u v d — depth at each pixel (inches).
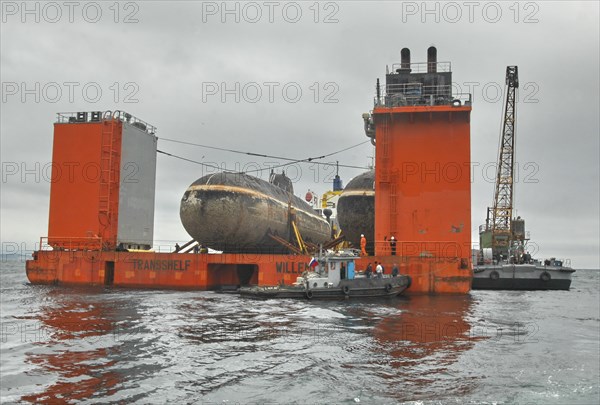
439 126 1419.8
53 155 1619.1
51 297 1225.4
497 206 2723.9
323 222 2492.6
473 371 567.2
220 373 542.3
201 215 1542.8
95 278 1544.0
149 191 1786.4
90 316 905.5
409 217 1414.9
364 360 603.5
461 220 1390.3
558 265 2201.0
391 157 1434.5
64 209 1600.6
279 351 642.2
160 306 1055.0
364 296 1220.5
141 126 1764.3
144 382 507.5
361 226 1669.5
